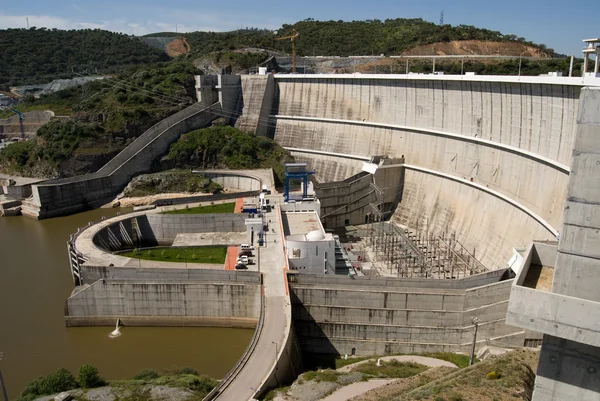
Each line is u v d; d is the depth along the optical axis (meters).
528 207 64.25
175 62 161.50
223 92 123.06
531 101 64.75
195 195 106.69
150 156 114.06
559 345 25.05
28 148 119.06
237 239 78.12
